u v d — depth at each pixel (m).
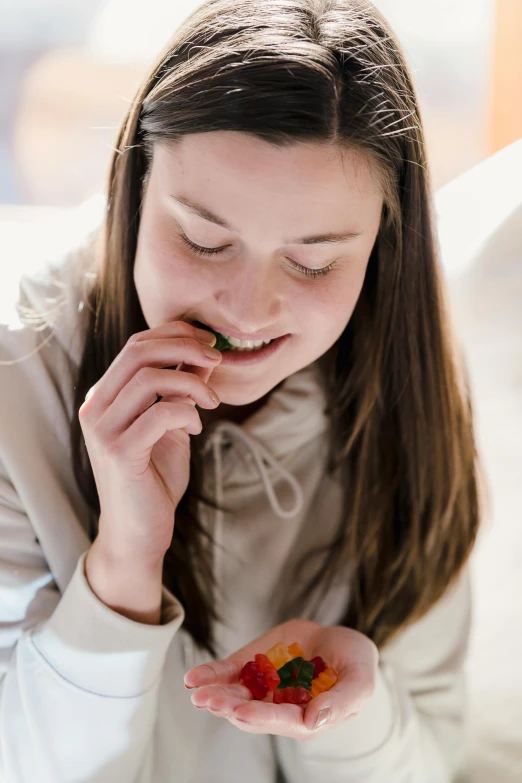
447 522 0.86
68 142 1.38
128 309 0.76
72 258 0.81
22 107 1.36
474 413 1.02
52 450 0.78
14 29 1.33
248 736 0.84
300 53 0.63
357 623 0.86
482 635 1.02
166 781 0.82
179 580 0.81
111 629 0.70
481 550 1.04
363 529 0.86
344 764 0.81
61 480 0.78
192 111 0.63
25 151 1.38
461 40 1.34
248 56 0.63
